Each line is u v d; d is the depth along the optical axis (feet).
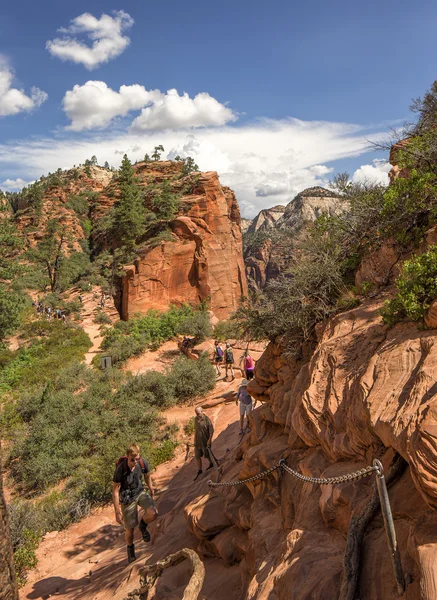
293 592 10.62
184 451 50.06
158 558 21.02
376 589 9.53
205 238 162.30
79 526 38.14
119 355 97.76
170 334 107.14
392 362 14.61
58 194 282.36
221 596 15.79
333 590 10.14
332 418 15.89
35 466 52.65
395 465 12.15
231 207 236.02
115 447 51.06
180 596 15.71
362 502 12.14
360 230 26.22
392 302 17.72
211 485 21.49
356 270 25.98
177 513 27.27
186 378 67.82
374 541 10.68
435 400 11.09
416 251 22.31
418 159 25.08
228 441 42.04
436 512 9.70
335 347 18.60
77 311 150.20
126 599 15.79
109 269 180.65
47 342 117.70
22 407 74.33
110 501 42.80
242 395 38.99
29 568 30.42
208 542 20.04
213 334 106.73
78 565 27.89
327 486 13.87
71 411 66.80
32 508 41.75
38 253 202.59
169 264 150.20
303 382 21.02
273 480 18.78
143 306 144.77
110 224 195.72
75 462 53.21
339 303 23.63
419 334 15.35
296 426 18.08
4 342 111.75
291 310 25.66
